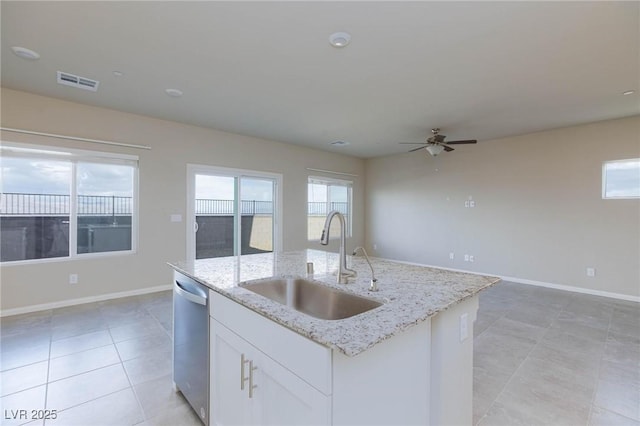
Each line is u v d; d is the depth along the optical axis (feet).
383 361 3.64
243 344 4.47
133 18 7.11
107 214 13.71
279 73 9.87
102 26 7.41
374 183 25.41
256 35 7.77
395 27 7.39
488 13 6.86
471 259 19.60
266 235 19.52
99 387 7.02
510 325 10.96
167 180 15.23
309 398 3.29
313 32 7.63
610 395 6.88
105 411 6.23
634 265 14.16
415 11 6.80
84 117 12.89
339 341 3.08
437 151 16.29
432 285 5.36
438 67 9.40
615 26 7.26
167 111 13.71
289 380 3.59
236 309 4.66
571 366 8.11
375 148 21.59
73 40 8.02
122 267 13.96
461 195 20.11
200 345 5.68
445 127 15.93
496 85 10.66
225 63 9.23
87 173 13.23
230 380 4.81
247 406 4.38
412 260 22.79
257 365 4.17
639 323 11.18
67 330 10.11
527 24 7.23
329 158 23.13
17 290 11.62
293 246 20.77
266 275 6.09
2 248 11.50
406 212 23.20
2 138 11.19
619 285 14.49
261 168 18.97
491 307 12.97
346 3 6.56
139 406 6.39
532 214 17.12
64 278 12.58
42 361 8.13
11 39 7.98
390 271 6.49
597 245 15.10
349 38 7.88
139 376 7.48
